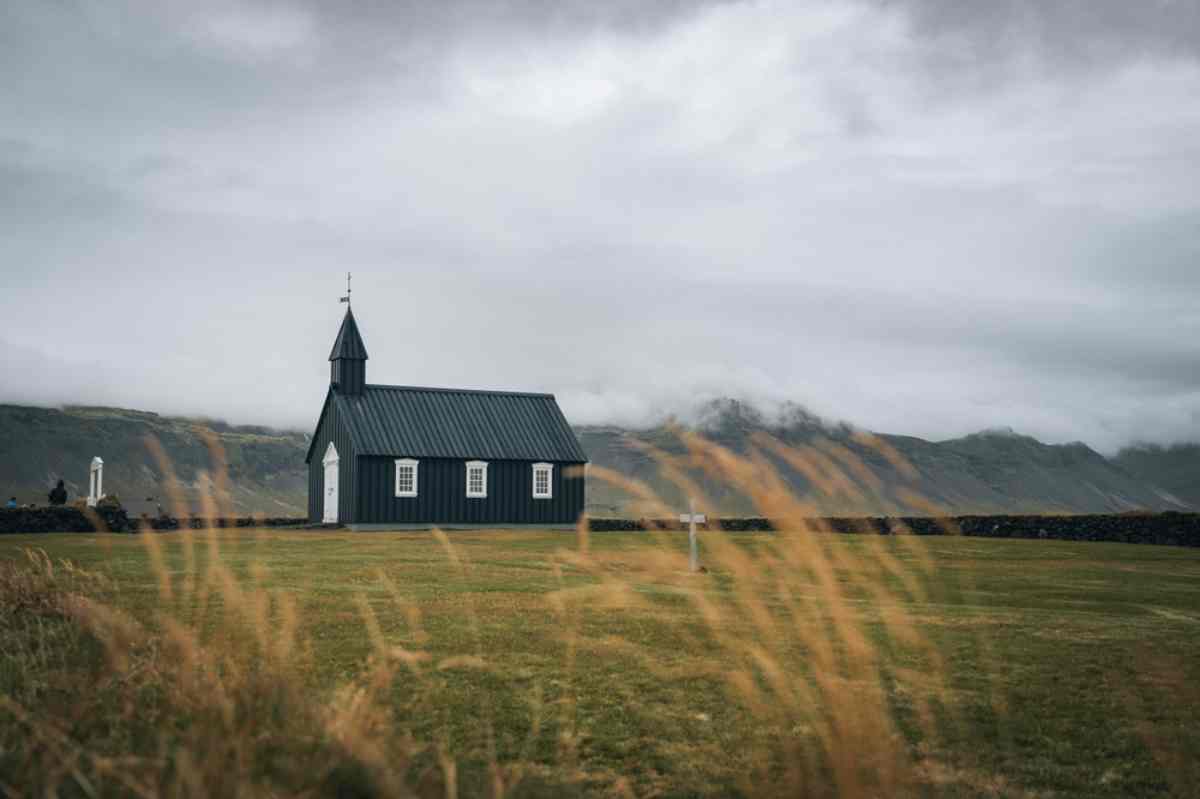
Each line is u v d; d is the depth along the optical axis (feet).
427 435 175.22
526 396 190.08
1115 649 36.91
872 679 28.32
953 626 41.47
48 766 13.67
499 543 103.50
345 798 13.88
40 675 21.89
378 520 167.94
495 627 38.96
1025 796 20.17
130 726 16.69
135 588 44.55
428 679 29.04
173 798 12.67
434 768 16.47
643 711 25.54
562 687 28.53
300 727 16.03
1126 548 106.63
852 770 18.10
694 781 20.22
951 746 23.26
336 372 179.73
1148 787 21.12
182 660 19.01
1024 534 128.36
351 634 36.24
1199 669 32.86
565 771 20.54
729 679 27.63
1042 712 26.94
